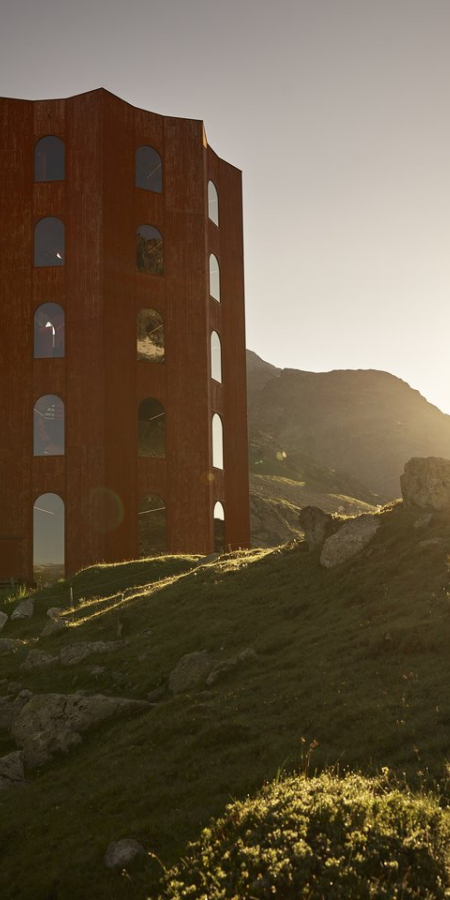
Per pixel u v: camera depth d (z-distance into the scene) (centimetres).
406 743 1010
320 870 689
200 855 775
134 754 1248
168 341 4388
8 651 2259
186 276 4503
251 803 849
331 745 1066
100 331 4100
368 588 1795
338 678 1332
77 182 4291
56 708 1530
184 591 2359
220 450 4619
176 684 1617
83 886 839
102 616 2386
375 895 643
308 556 2297
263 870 701
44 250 4275
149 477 4188
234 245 5044
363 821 747
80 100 4362
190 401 4375
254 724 1209
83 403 4088
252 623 1883
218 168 5019
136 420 4188
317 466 18150
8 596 3462
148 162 4522
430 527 2002
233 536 4628
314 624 1719
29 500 4050
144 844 892
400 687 1215
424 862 685
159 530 4184
